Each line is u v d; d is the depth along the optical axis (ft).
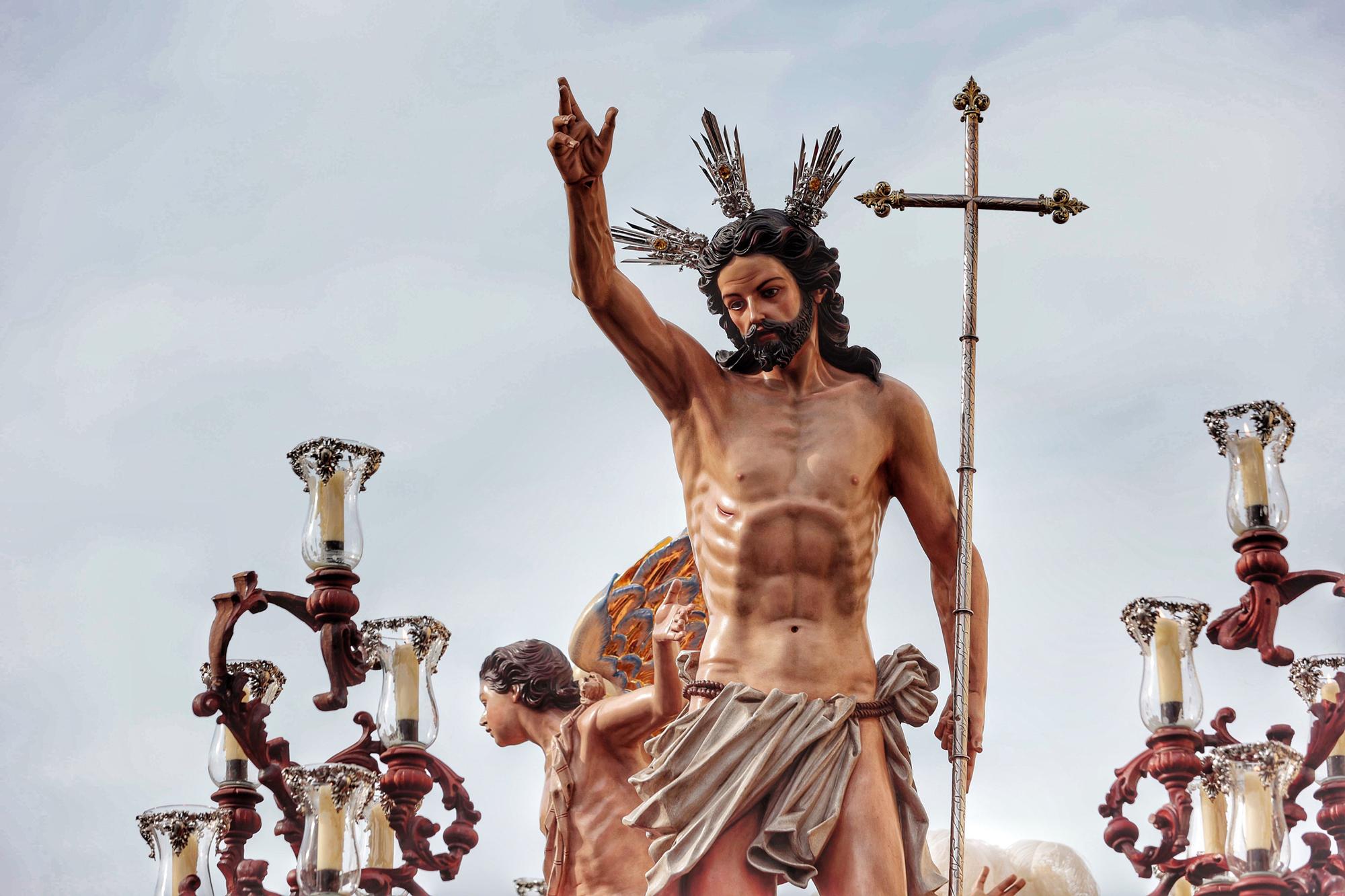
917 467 57.16
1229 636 64.75
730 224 57.36
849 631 55.47
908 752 55.31
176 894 65.77
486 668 64.23
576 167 53.83
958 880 53.62
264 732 65.21
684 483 56.90
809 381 57.06
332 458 66.03
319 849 61.62
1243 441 65.98
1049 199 58.29
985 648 57.31
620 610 63.00
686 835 53.31
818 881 53.78
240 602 65.16
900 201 58.29
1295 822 62.85
